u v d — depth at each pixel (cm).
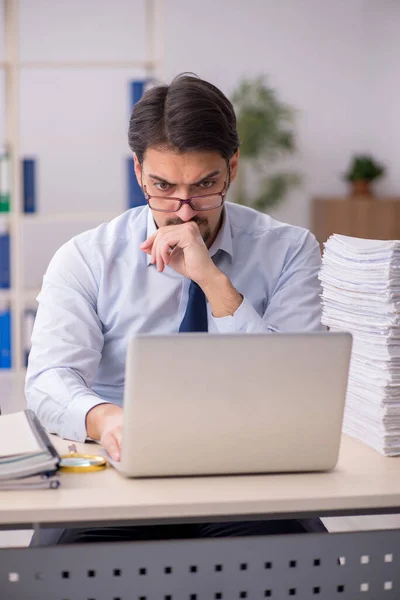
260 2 693
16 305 511
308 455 134
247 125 647
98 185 679
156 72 502
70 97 669
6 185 503
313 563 125
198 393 127
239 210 217
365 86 712
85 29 659
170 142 171
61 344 184
